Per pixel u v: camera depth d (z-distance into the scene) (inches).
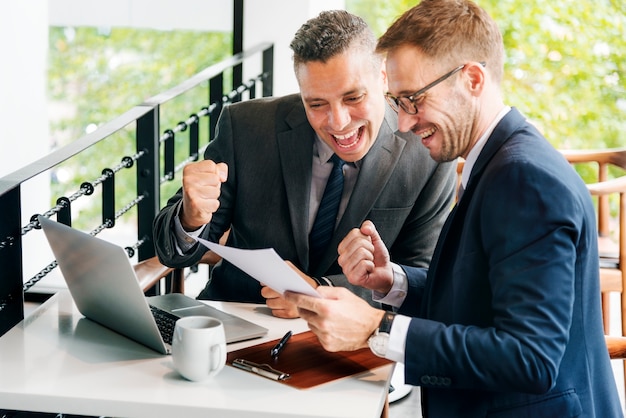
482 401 63.2
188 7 176.7
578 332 62.6
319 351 69.6
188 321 64.9
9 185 73.6
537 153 61.1
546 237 58.8
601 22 204.1
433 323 62.6
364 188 87.4
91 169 258.2
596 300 64.1
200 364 62.6
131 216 261.4
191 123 137.4
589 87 206.8
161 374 64.8
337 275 87.4
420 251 91.4
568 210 59.1
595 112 207.8
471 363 60.0
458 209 65.4
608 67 205.5
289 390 62.6
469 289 63.5
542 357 58.5
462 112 64.2
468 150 66.2
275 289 67.8
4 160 174.7
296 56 78.0
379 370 66.4
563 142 210.2
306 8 167.9
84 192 98.6
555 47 206.4
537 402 62.1
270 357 68.0
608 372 65.4
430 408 65.3
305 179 88.0
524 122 64.6
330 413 59.1
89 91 245.8
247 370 65.7
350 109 79.0
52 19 181.2
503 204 60.0
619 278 115.9
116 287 67.7
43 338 71.6
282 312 77.1
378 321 63.6
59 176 247.9
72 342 70.8
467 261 63.3
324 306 63.1
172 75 243.8
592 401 63.5
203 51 241.6
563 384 62.3
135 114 110.3
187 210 78.0
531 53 207.5
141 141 115.3
